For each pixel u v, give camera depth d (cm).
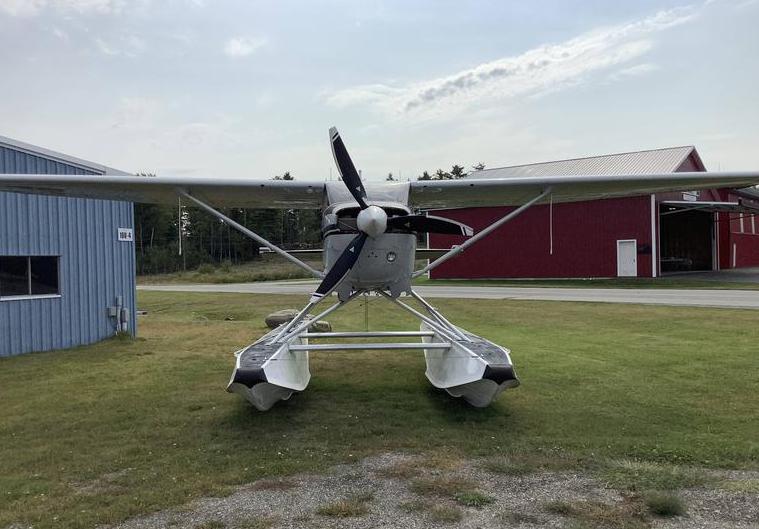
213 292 2312
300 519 296
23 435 455
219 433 455
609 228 2195
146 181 595
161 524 293
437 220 543
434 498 320
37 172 874
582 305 1377
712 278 2102
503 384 474
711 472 353
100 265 997
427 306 603
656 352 759
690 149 2409
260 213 5662
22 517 303
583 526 282
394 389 604
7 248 830
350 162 533
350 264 532
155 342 964
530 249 2388
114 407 538
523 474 354
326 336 583
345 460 387
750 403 512
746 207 2323
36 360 795
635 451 393
